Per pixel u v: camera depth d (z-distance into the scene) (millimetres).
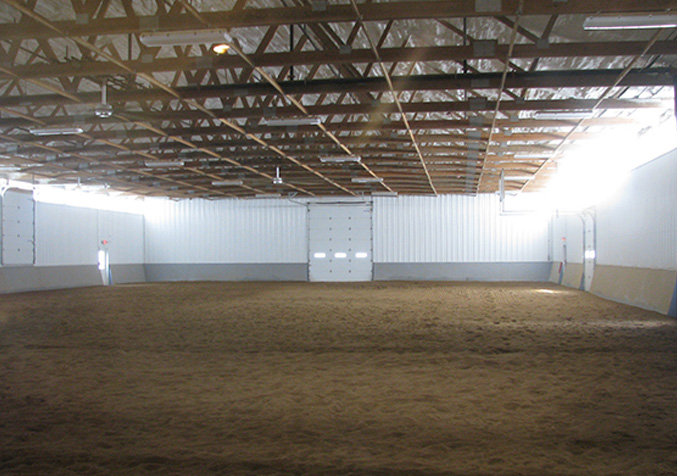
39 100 12656
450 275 32094
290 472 4480
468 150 19219
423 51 9852
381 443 5184
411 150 18547
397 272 32594
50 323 13875
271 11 8414
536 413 6141
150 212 34531
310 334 11922
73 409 6469
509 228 31688
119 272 32219
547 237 31422
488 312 15875
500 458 4742
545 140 17547
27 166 22625
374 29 11180
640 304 17281
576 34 10898
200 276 34188
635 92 14141
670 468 4500
